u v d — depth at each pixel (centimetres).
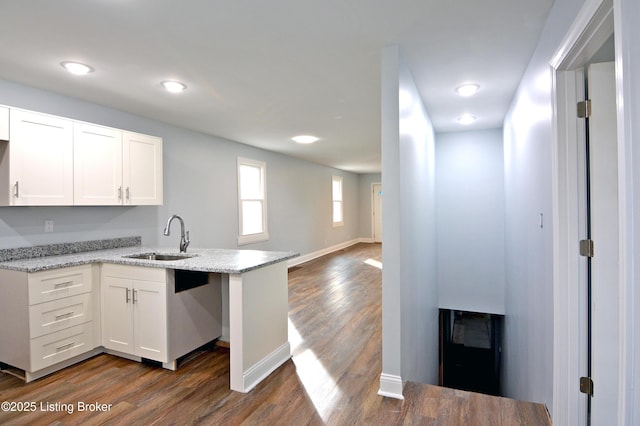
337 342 340
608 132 178
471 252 510
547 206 221
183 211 466
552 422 205
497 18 206
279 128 475
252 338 258
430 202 429
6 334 265
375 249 1019
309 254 834
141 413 220
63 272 274
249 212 625
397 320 240
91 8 191
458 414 219
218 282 324
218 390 248
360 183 1184
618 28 104
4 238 292
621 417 102
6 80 293
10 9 190
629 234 99
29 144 274
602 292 180
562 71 189
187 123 443
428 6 193
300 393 245
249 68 274
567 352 190
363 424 209
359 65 270
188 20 204
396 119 239
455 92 336
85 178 312
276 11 196
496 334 612
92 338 295
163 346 271
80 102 346
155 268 272
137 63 263
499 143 495
